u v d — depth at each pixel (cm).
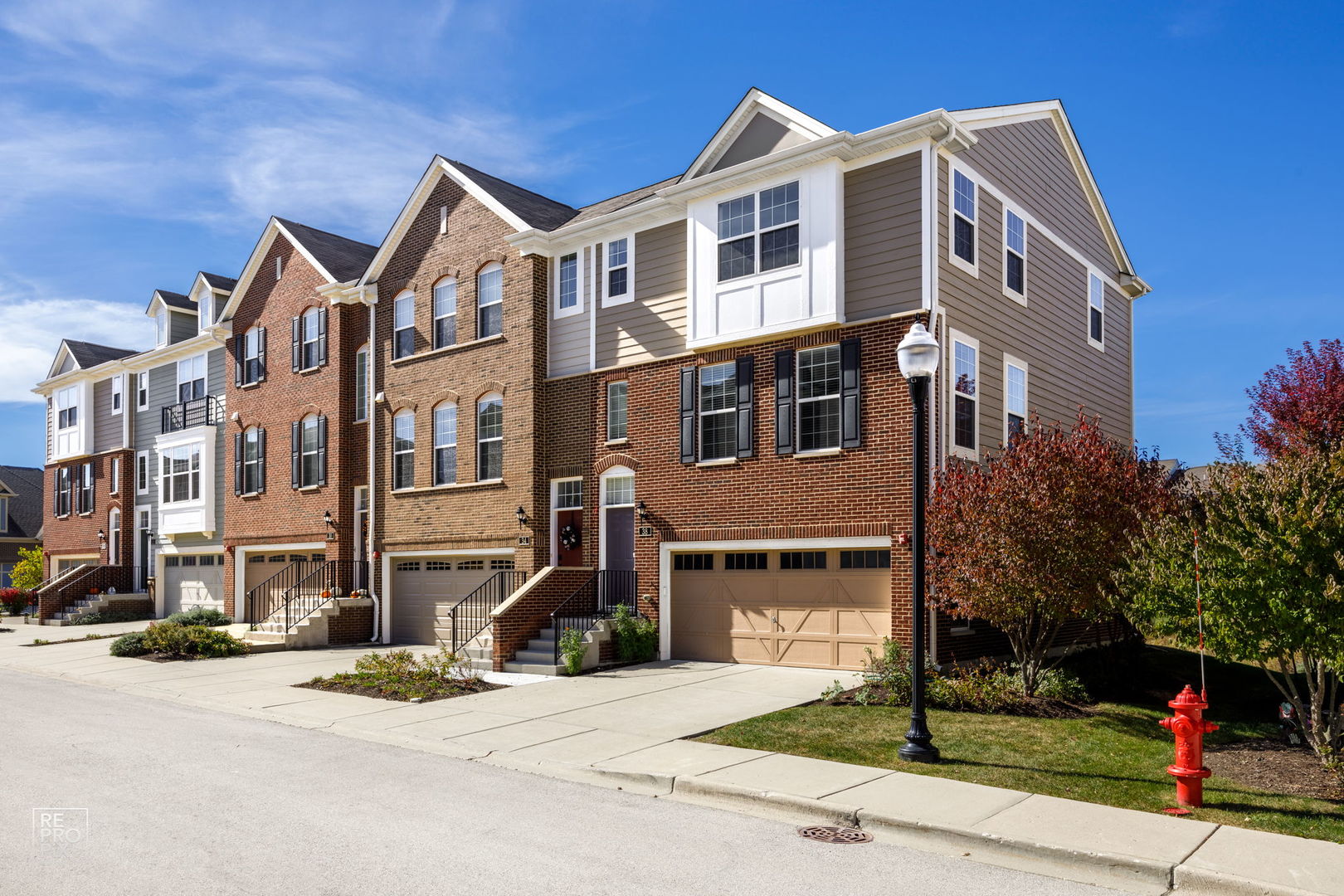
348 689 1633
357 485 2614
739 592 1791
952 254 1666
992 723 1224
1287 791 907
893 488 1579
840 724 1222
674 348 1920
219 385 3228
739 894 672
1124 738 1145
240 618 2902
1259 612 973
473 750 1152
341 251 2895
